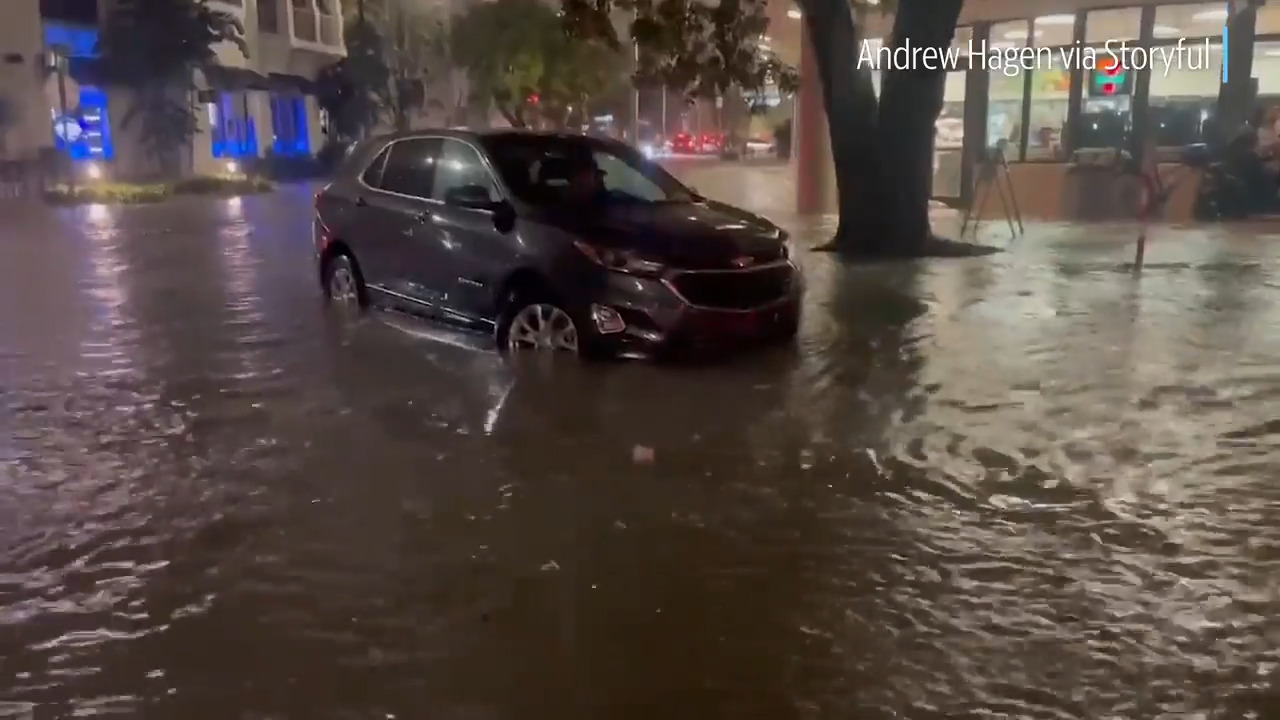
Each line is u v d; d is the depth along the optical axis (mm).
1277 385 7590
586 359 7953
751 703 3625
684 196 9375
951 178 21797
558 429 6668
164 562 4781
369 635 4102
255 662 3910
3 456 6258
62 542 5012
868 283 12398
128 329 9914
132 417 7051
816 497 5512
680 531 5078
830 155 21312
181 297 11641
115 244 17062
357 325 9906
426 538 5012
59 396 7570
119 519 5281
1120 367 8188
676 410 7070
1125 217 19312
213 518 5285
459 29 43219
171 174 31938
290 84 39125
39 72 28688
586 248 7855
